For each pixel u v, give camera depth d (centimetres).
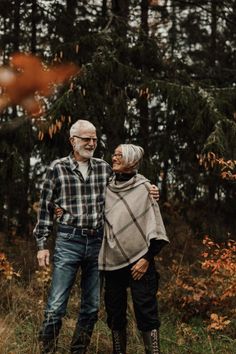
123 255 372
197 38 1077
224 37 1028
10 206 765
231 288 474
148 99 681
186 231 761
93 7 881
